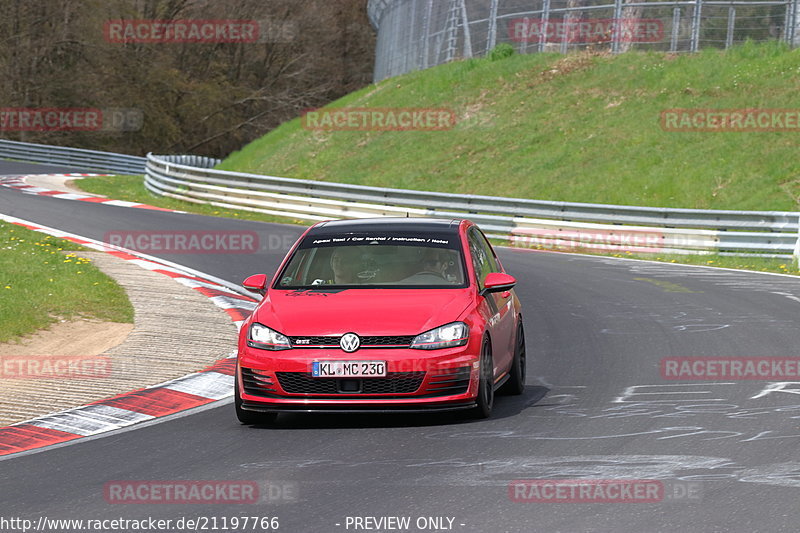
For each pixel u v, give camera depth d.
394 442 26.98
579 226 85.19
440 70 144.12
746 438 26.56
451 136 123.81
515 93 129.62
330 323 28.97
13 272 54.94
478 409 29.69
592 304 55.47
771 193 94.06
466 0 150.12
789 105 108.44
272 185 103.38
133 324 46.84
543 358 41.00
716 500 20.77
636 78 123.50
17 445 27.80
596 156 109.38
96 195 115.94
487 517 19.84
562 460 24.50
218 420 30.69
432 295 30.41
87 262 63.06
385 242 33.16
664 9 138.62
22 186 122.69
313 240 33.72
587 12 139.88
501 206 90.25
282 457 25.59
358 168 122.88
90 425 30.12
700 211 80.50
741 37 128.12
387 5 182.00
